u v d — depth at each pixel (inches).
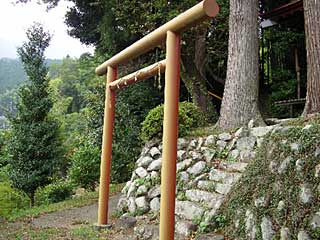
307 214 109.3
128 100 339.9
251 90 226.1
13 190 330.3
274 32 363.9
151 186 202.8
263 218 122.6
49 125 328.5
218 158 185.6
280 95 339.9
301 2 306.7
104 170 188.7
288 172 123.0
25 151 318.3
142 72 161.5
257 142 172.4
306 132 127.1
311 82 199.2
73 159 348.2
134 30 322.7
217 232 142.1
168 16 302.0
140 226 172.2
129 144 320.8
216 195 162.7
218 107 376.2
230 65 232.7
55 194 321.7
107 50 366.3
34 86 330.0
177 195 184.4
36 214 242.2
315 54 198.4
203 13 109.7
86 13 373.7
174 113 125.2
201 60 344.2
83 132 418.6
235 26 233.3
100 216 185.8
